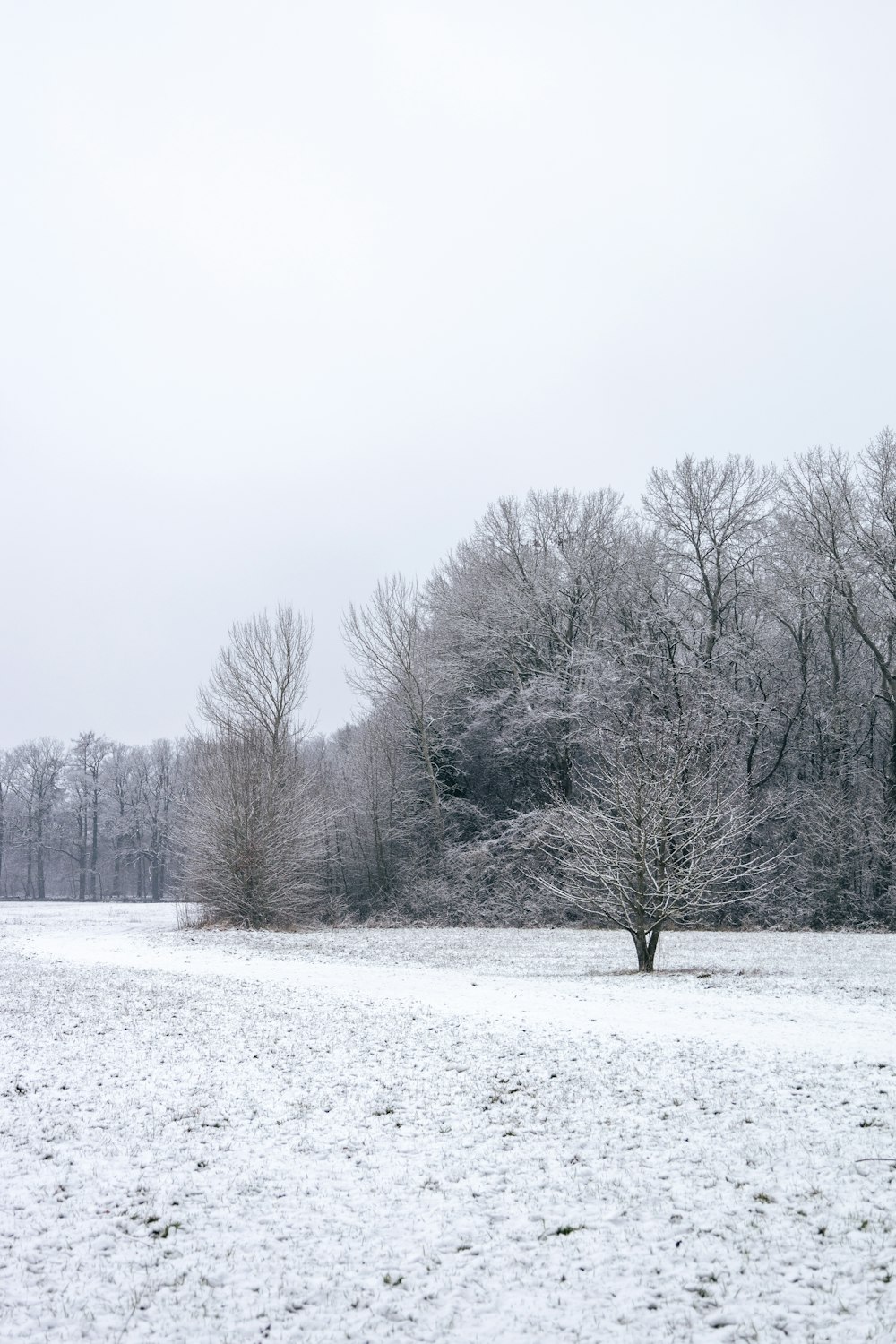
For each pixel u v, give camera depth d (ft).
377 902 164.25
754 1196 26.50
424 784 174.29
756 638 160.56
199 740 164.66
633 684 151.43
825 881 138.31
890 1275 21.77
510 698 171.12
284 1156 30.71
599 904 83.82
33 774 359.25
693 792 88.69
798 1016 52.70
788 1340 19.31
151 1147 31.60
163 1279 22.47
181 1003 60.64
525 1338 19.71
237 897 142.82
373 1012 56.39
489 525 179.32
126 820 348.79
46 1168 29.66
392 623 173.68
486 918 152.35
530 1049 44.96
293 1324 20.40
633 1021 52.19
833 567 146.10
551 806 151.02
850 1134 31.17
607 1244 23.97
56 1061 43.55
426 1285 21.99
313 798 157.07
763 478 157.28
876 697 156.76
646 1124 33.12
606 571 168.96
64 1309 21.07
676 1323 20.16
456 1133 32.71
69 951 103.55
